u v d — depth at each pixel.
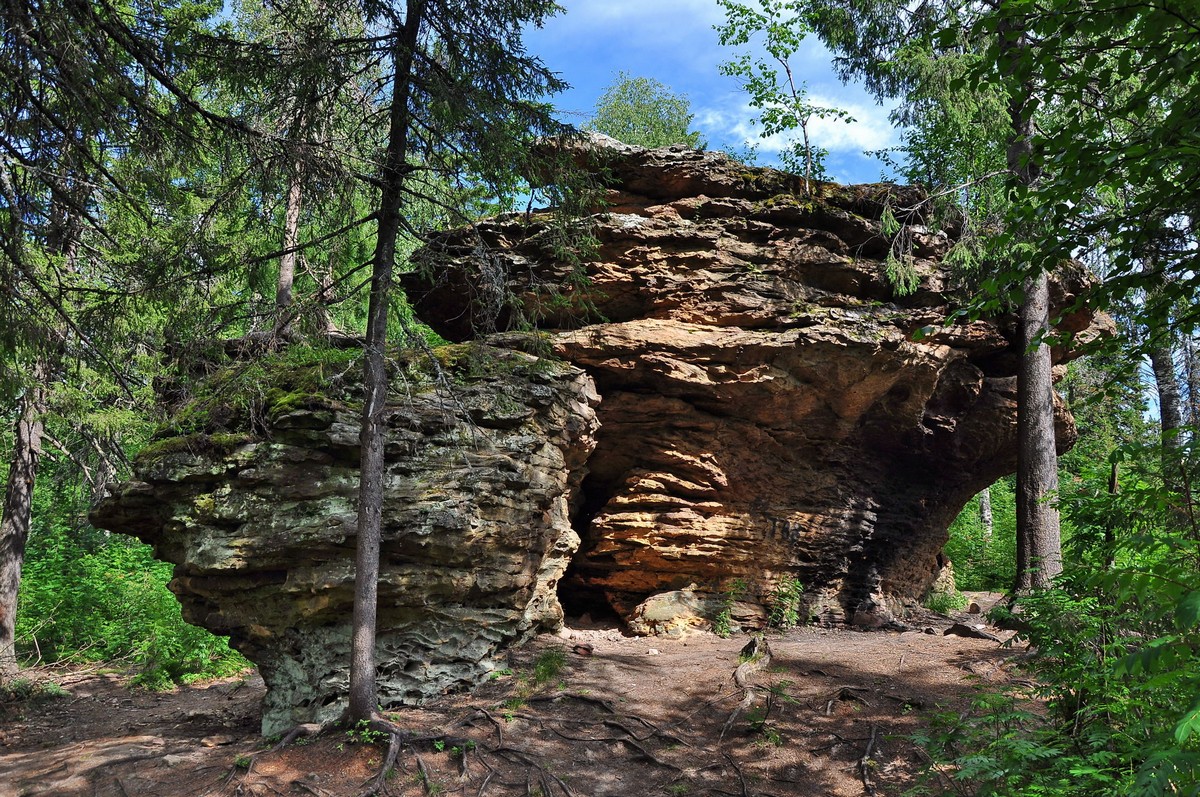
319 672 9.41
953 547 20.58
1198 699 2.52
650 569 13.00
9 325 8.24
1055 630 5.23
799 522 13.43
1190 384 14.51
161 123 8.04
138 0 9.03
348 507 9.37
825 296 12.30
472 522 9.83
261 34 12.80
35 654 14.83
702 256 12.13
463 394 10.33
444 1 8.91
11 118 7.41
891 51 14.91
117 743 9.63
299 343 9.38
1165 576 2.92
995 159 15.52
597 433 12.62
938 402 13.55
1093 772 4.12
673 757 8.55
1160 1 3.74
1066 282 12.96
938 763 6.82
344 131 9.28
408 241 10.23
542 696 9.67
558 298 10.46
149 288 8.43
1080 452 17.92
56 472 17.14
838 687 9.71
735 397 12.23
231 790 7.93
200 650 14.37
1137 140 4.33
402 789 7.88
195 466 9.41
